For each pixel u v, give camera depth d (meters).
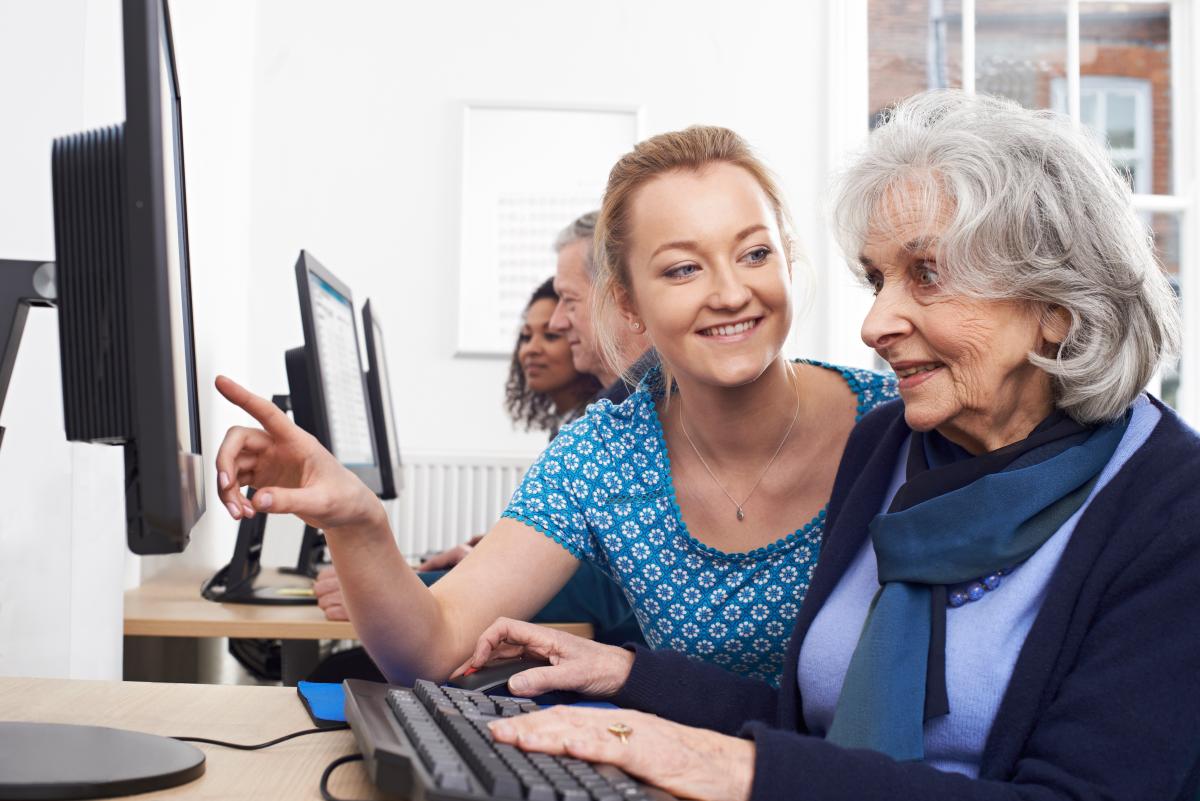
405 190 4.45
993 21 4.72
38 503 1.47
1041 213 0.95
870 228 1.01
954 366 0.99
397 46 4.46
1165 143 4.73
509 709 0.93
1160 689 0.82
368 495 1.07
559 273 2.71
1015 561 0.96
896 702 0.93
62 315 0.82
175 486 0.76
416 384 4.43
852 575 1.14
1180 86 4.72
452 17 4.48
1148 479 0.93
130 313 0.77
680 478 1.44
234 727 1.00
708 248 1.29
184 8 2.88
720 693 1.16
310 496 1.02
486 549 1.37
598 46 4.53
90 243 0.81
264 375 4.37
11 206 1.43
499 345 4.45
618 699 1.17
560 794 0.69
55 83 1.46
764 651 1.41
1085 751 0.81
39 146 1.45
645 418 1.46
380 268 4.43
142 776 0.79
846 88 4.55
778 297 1.31
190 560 2.77
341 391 2.18
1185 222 4.70
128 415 0.79
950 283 0.96
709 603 1.41
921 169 0.99
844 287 4.47
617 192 1.40
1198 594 0.84
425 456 4.35
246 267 4.26
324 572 1.89
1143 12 4.73
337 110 4.44
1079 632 0.89
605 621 1.85
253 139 4.40
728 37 4.55
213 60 3.40
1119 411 0.97
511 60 4.50
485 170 4.47
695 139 1.37
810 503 1.41
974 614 0.97
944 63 4.71
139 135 0.76
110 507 1.63
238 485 1.02
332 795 0.80
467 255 4.45
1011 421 1.02
